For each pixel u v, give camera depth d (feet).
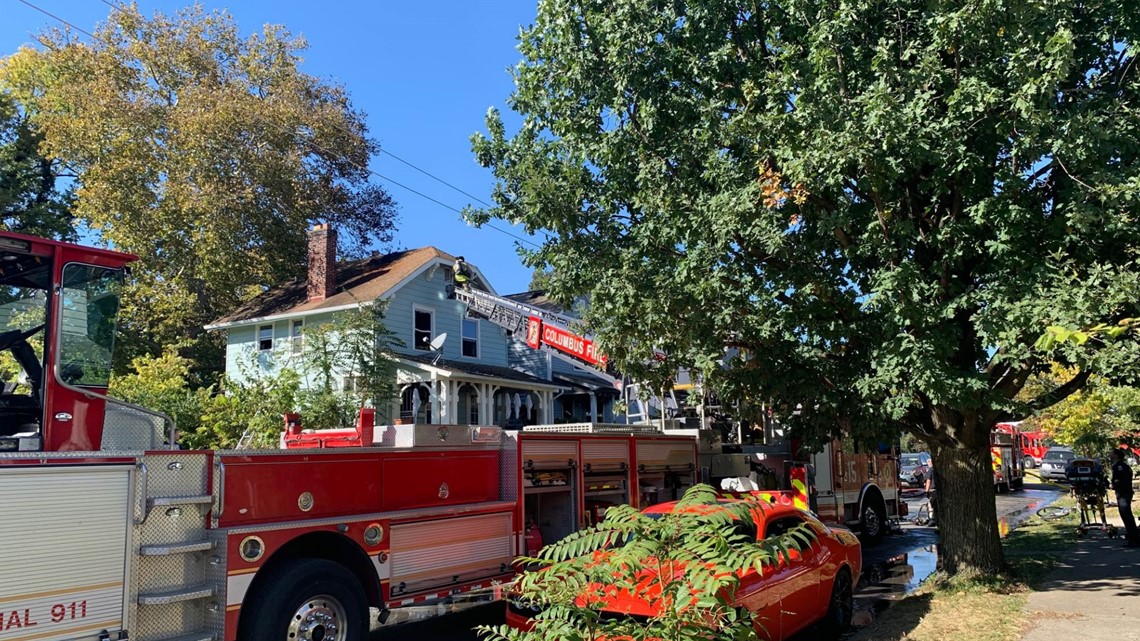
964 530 31.48
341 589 21.35
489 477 27.91
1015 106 22.44
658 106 30.30
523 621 21.01
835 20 25.53
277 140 100.32
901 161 24.40
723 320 28.40
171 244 98.84
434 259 85.92
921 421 32.76
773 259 29.81
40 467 16.40
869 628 25.80
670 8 29.86
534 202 30.71
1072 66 23.86
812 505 41.50
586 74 30.45
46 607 16.22
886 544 51.13
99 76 98.02
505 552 27.53
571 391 91.09
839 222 25.61
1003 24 22.58
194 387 102.68
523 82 32.12
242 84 105.09
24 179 111.75
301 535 20.92
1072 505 70.74
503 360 94.22
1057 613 25.52
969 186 25.80
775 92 26.94
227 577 19.11
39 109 111.65
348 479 22.72
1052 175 26.89
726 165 28.04
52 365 18.21
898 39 27.02
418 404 55.42
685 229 28.66
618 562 11.59
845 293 29.17
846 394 29.63
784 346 29.99
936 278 27.81
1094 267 22.27
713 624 12.16
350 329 69.87
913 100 23.65
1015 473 104.78
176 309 99.40
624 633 11.71
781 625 22.09
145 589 18.17
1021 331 23.76
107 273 19.61
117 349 96.73
